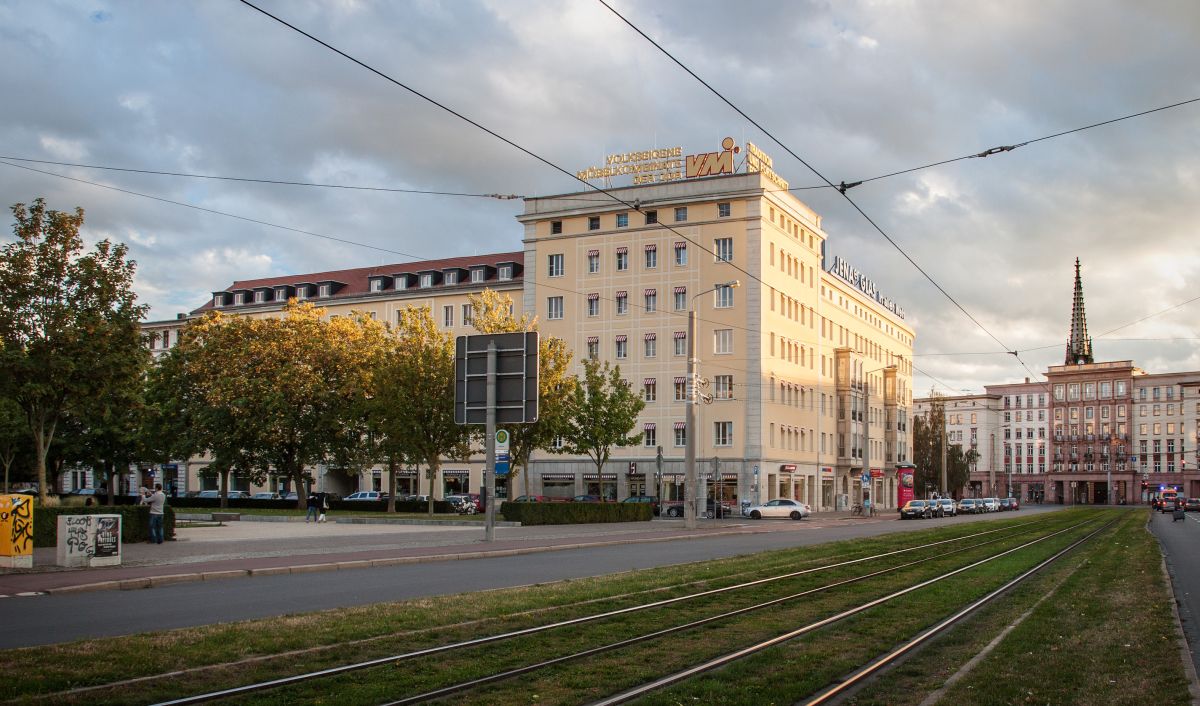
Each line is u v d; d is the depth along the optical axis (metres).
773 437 76.69
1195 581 22.88
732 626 13.91
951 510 80.88
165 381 66.62
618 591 17.83
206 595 17.14
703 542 37.06
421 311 55.78
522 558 27.58
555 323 80.69
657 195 77.62
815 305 87.38
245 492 92.12
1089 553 30.89
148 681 9.50
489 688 9.67
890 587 19.47
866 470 79.06
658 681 10.15
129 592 17.64
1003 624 14.63
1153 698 9.45
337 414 60.72
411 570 22.97
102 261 33.34
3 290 31.50
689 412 46.59
